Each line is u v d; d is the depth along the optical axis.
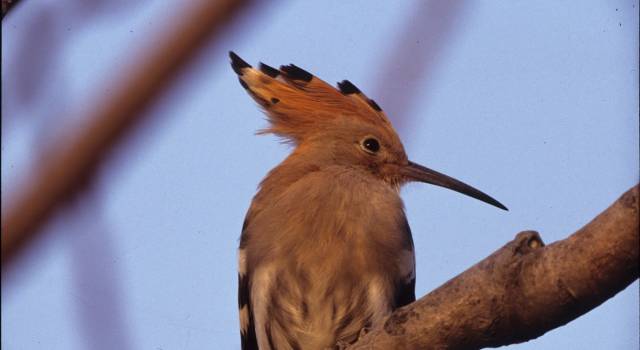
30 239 2.17
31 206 2.15
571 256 4.93
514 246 5.36
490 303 5.36
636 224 4.62
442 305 5.56
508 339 5.45
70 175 2.12
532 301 5.15
